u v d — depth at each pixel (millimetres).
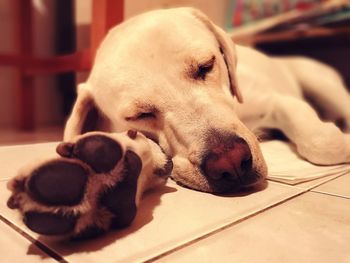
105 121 349
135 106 294
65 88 953
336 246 183
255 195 260
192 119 284
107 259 172
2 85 889
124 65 302
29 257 176
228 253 177
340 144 335
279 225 208
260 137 435
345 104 591
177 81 295
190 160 277
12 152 444
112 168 180
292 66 625
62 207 162
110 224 194
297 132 364
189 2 792
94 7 521
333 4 825
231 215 224
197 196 260
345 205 239
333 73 642
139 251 179
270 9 895
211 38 343
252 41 919
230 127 273
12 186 162
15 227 211
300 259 170
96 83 323
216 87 309
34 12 890
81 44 799
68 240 189
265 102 424
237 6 911
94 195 176
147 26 317
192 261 170
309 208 234
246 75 445
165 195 262
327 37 860
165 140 300
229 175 258
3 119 898
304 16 857
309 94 617
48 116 948
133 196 196
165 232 200
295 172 308
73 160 167
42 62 738
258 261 169
